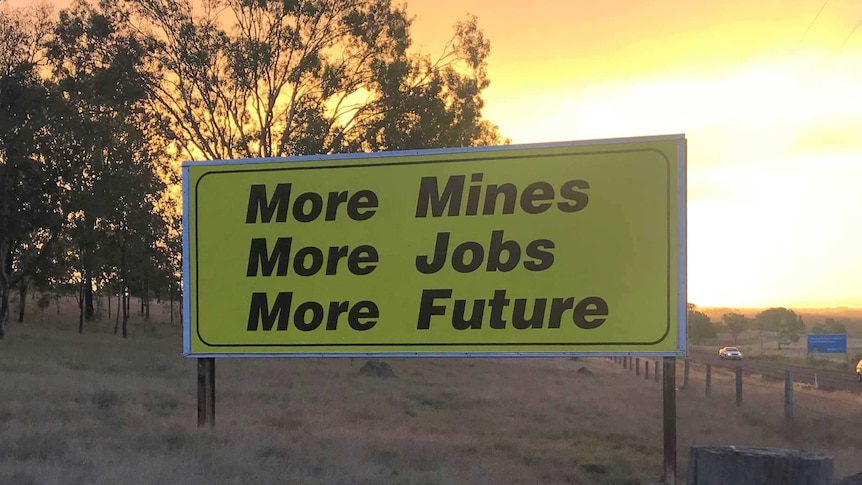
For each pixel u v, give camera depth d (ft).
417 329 34.27
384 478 27.68
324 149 98.78
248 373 74.23
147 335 176.76
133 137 106.01
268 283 35.78
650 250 31.55
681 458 35.42
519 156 33.65
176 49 99.19
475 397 59.98
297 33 98.89
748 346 372.99
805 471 18.83
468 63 104.94
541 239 33.01
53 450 29.81
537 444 37.81
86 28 98.68
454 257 34.12
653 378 99.76
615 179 32.14
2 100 108.17
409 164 34.96
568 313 32.40
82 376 63.31
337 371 81.97
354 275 35.12
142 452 30.12
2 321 115.85
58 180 116.26
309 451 31.58
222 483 25.44
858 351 274.98
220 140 103.55
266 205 36.04
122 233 135.85
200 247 36.37
